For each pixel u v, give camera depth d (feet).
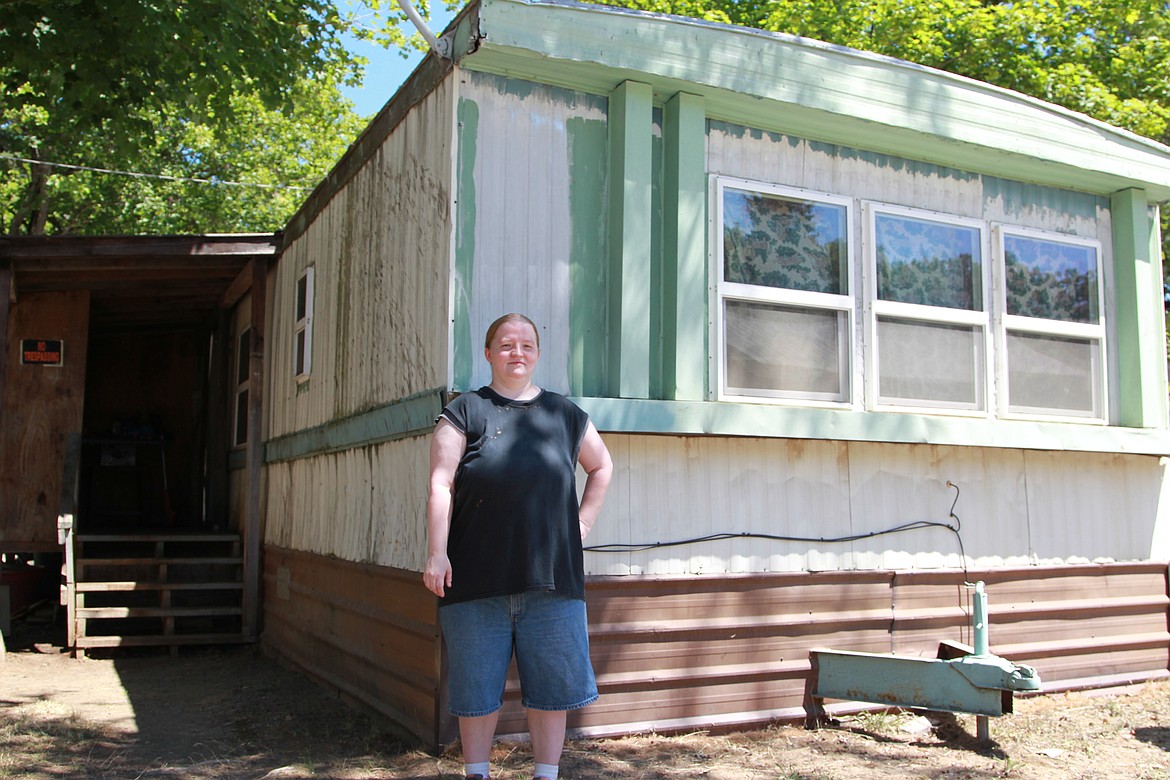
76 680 22.63
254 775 14.58
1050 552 20.20
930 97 18.65
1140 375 21.45
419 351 16.69
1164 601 21.48
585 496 11.75
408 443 17.15
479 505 10.70
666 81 16.48
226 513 33.22
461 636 10.73
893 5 45.98
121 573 27.32
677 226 16.65
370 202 20.13
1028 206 21.04
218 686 21.83
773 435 16.83
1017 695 19.36
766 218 17.85
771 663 17.03
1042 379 20.76
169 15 26.02
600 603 15.75
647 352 16.22
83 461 39.01
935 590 18.76
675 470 16.57
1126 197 21.91
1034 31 45.65
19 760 15.33
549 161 16.25
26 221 62.34
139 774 14.62
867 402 18.37
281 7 30.22
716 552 16.74
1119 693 20.31
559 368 15.97
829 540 17.76
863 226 18.85
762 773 14.35
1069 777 14.64
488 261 15.62
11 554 32.07
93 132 50.65
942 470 19.16
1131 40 46.85
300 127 66.54
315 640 22.25
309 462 23.95
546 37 15.31
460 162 15.56
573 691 10.73
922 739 16.52
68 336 29.91
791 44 17.35
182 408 40.78
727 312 17.24
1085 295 21.54
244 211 62.59
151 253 26.73
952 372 19.53
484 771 10.71
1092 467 21.04
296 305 26.09
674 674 16.17
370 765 14.82
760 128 17.99
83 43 24.89
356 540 19.79
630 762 14.66
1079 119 20.43
